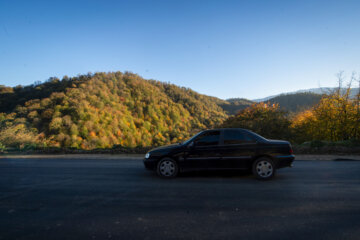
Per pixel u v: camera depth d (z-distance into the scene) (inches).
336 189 206.1
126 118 3973.9
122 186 225.1
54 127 2657.5
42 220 140.4
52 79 4835.1
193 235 117.9
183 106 6127.0
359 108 705.0
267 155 239.5
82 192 205.3
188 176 264.2
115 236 117.6
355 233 118.6
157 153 255.0
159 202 173.6
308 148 466.3
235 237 115.1
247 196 185.9
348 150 447.5
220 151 243.0
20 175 288.8
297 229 123.9
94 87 4362.7
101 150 542.0
